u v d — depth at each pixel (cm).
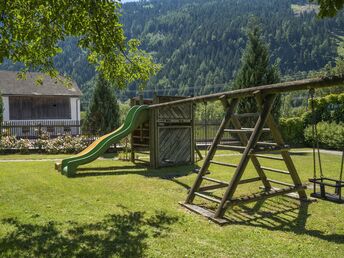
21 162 1124
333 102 1573
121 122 1914
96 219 464
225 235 400
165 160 1025
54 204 548
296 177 555
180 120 1071
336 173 851
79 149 1454
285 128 1677
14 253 347
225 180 770
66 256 339
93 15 477
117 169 981
